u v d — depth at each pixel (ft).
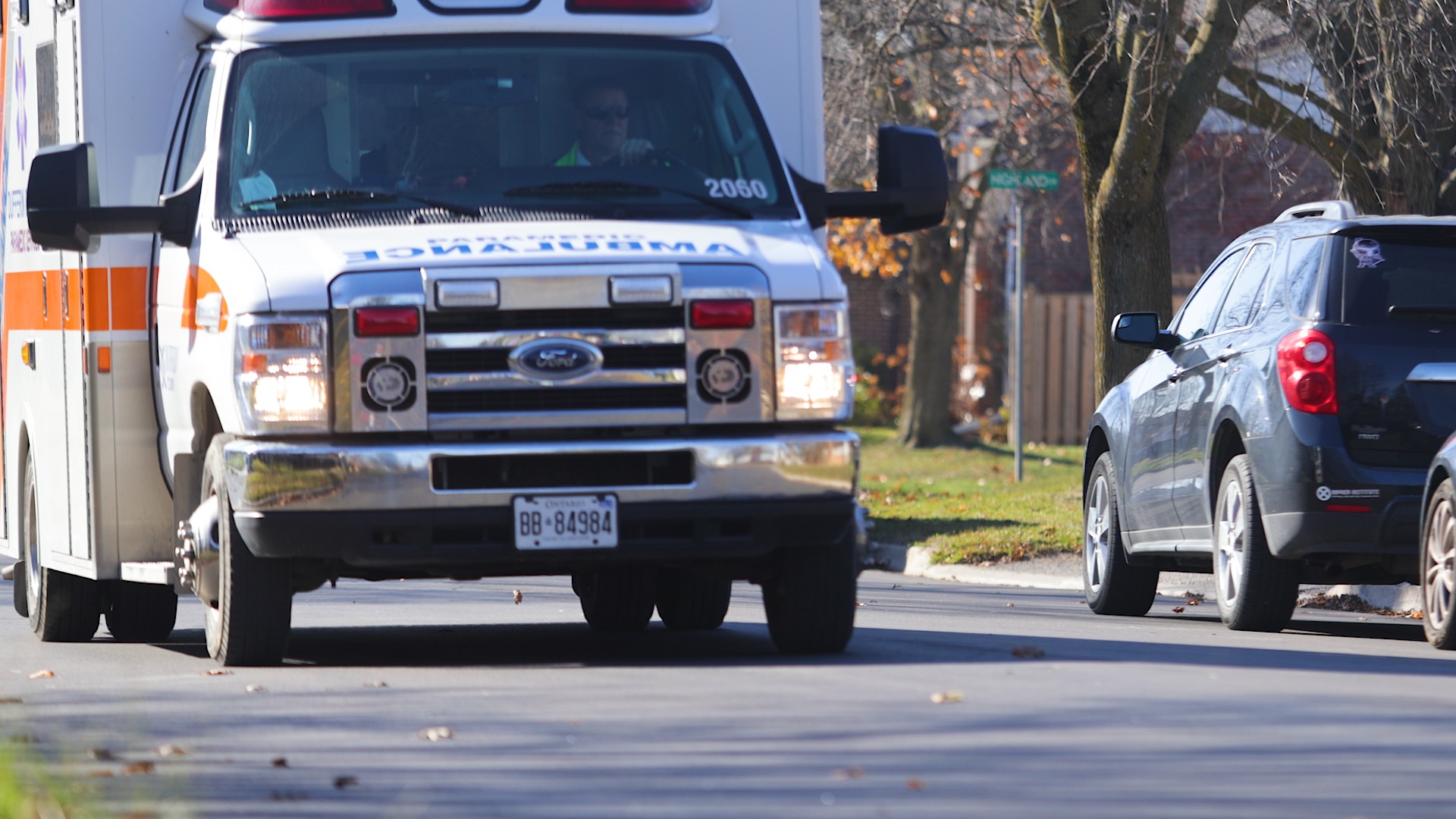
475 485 100.99
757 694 92.12
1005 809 64.28
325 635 138.82
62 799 64.90
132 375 122.62
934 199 114.11
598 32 114.52
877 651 114.62
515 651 122.52
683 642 129.80
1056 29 212.43
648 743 78.38
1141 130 201.57
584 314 101.55
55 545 134.51
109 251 121.80
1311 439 125.29
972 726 80.94
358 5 113.50
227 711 90.94
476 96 111.65
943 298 379.76
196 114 117.80
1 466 157.69
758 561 110.93
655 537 102.58
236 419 102.22
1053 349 409.08
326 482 99.96
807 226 110.32
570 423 101.19
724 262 103.04
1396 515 124.06
